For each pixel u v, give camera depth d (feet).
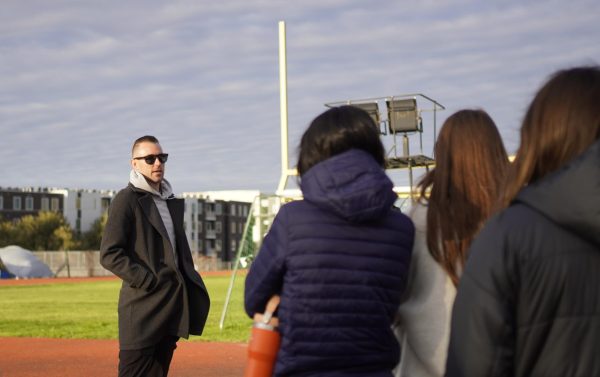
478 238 6.42
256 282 9.17
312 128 9.61
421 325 9.48
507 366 6.15
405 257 9.27
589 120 6.45
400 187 36.06
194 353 35.58
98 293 105.91
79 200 409.69
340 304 8.79
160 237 18.20
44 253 245.86
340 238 8.87
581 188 5.84
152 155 18.37
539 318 6.12
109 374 29.81
